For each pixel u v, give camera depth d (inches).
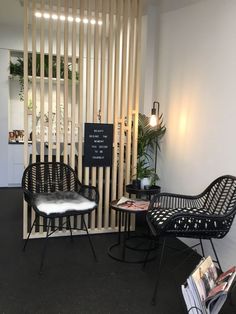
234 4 99.6
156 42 152.3
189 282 75.5
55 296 89.7
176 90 135.2
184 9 128.2
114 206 114.7
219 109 107.3
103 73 129.9
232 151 101.3
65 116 128.0
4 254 115.7
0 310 82.4
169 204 109.7
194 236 92.2
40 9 124.0
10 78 221.0
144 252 121.4
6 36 209.9
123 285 96.9
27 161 125.7
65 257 114.8
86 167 132.1
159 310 84.7
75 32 124.3
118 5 127.2
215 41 109.0
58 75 124.6
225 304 85.8
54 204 107.2
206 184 115.3
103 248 123.8
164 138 145.4
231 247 101.8
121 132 134.5
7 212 167.3
